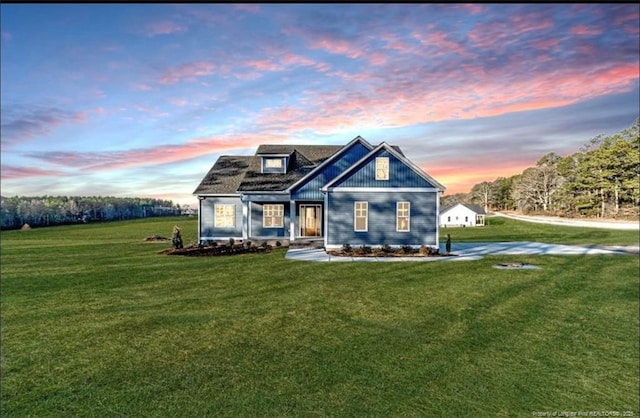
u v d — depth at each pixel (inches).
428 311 348.2
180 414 179.9
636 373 224.4
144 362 238.2
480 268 571.8
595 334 288.8
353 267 578.9
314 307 362.0
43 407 186.9
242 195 822.5
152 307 364.5
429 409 184.7
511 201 4143.7
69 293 424.2
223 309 356.2
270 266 591.5
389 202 730.2
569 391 203.8
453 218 2596.0
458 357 245.9
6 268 609.3
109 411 182.9
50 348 261.1
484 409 185.3
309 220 849.5
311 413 180.5
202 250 779.4
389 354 250.5
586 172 2295.8
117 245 1012.5
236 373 222.7
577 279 491.2
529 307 361.1
